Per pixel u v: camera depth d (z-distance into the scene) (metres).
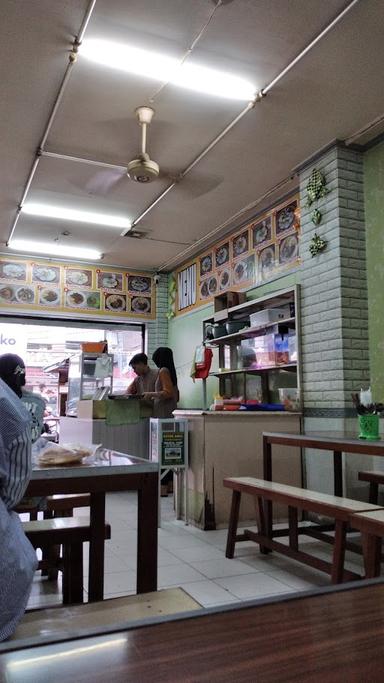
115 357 9.41
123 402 6.52
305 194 5.31
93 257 8.41
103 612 1.57
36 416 2.85
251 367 5.98
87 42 3.51
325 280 4.98
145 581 2.06
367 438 3.32
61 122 4.51
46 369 9.76
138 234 7.29
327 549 3.92
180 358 8.61
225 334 6.60
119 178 5.57
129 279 9.02
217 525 4.61
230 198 6.10
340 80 3.94
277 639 0.55
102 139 4.79
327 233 4.99
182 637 0.56
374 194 4.86
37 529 2.29
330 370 4.82
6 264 8.20
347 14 3.28
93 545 2.31
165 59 3.68
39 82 3.94
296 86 4.00
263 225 6.46
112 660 0.51
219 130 4.63
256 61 3.72
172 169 5.37
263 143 4.86
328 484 4.78
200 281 8.06
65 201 6.17
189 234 7.32
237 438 4.80
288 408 5.09
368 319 4.85
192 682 0.46
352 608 0.64
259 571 3.39
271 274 6.23
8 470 1.53
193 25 3.37
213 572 3.37
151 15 3.28
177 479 5.05
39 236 7.38
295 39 3.51
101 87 4.00
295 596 0.68
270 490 3.37
